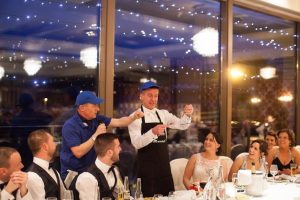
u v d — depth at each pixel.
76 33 3.74
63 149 3.03
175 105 4.68
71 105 3.70
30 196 2.29
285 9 5.51
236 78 5.14
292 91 6.08
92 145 2.97
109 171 2.68
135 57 4.13
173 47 4.65
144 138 3.23
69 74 3.71
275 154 4.41
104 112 3.77
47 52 3.64
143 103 3.50
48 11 3.67
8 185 2.17
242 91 5.23
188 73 4.79
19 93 3.52
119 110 3.91
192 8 4.85
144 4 4.36
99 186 2.58
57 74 3.67
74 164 2.96
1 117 3.45
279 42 5.91
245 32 5.33
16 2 3.51
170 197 2.58
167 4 4.64
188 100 4.78
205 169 3.65
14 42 3.49
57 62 3.68
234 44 5.13
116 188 2.67
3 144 3.46
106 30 3.78
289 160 4.34
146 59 4.30
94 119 3.17
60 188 2.55
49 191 2.46
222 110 4.95
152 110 3.51
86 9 3.76
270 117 5.73
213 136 3.73
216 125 4.98
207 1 4.86
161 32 4.54
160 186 3.38
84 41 3.75
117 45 4.00
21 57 3.53
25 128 3.54
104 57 3.77
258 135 5.48
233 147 5.08
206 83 4.91
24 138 3.54
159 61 4.49
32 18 3.60
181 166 3.90
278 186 3.45
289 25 6.02
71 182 2.65
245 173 3.07
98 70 3.75
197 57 4.85
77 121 3.05
